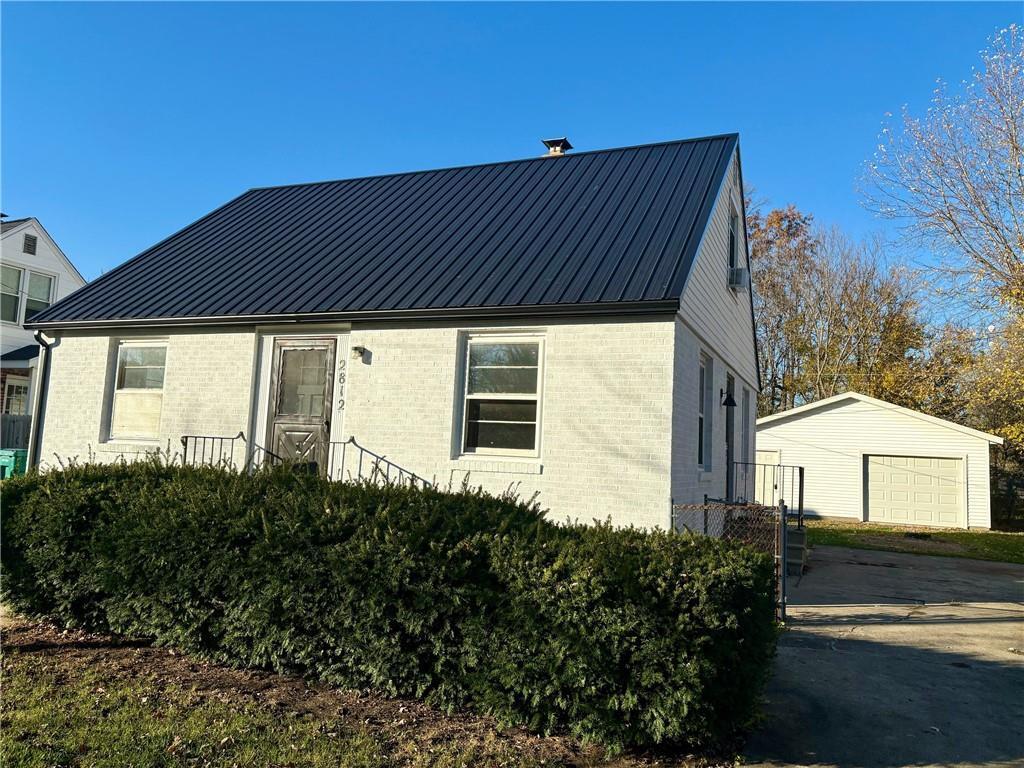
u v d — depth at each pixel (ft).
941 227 59.26
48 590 19.48
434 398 29.40
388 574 14.83
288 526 16.07
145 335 35.37
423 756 12.62
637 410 26.11
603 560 13.66
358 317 30.17
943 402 95.45
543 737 13.65
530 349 28.76
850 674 19.15
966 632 24.67
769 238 116.78
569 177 39.70
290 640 15.75
